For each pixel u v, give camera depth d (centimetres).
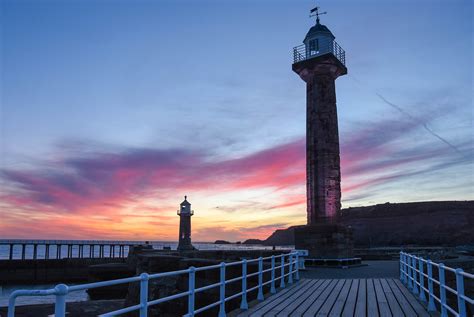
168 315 1861
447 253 3447
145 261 2088
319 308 1065
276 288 1523
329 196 2720
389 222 16138
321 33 2916
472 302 638
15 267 5738
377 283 1644
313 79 2908
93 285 451
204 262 1811
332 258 2538
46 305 2289
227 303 1714
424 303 1141
